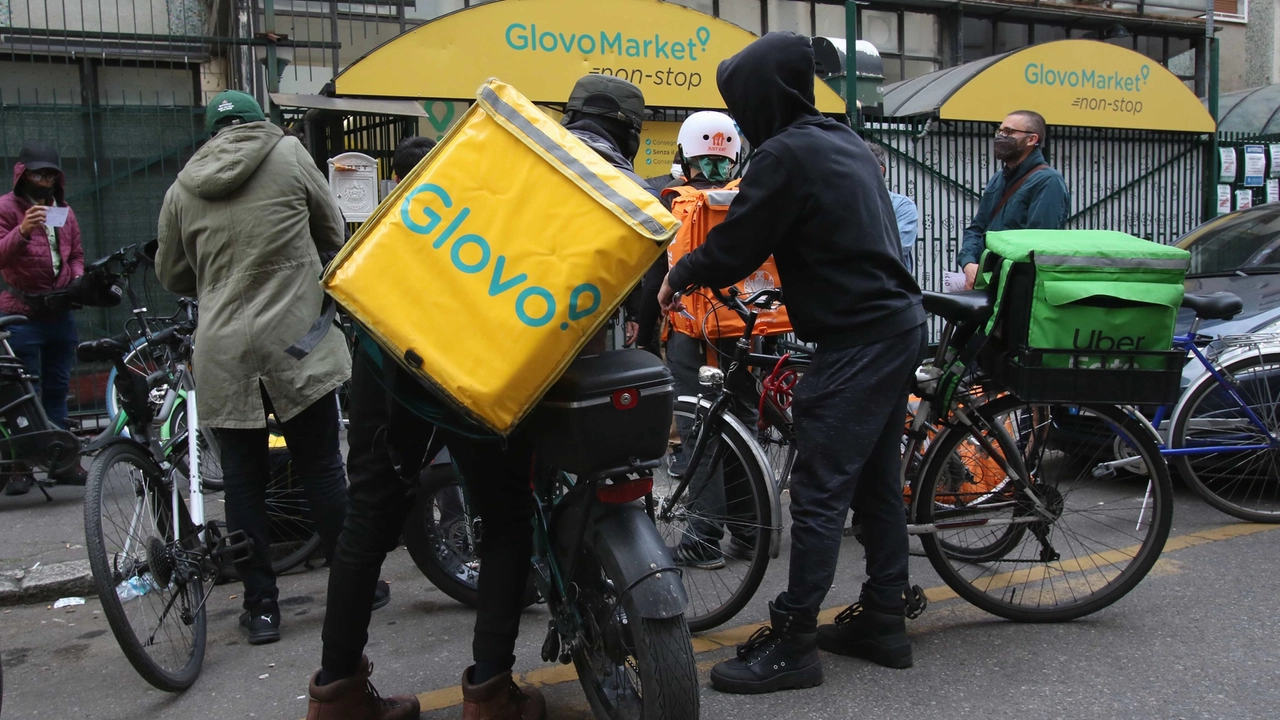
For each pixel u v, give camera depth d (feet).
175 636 10.70
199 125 23.84
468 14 23.13
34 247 18.54
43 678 11.10
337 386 11.75
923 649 11.06
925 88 30.66
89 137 23.12
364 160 21.67
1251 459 15.46
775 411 11.94
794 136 9.67
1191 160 33.73
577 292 6.91
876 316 9.75
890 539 10.60
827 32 38.42
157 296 23.59
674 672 7.60
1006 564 12.07
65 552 14.74
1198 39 45.96
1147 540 11.50
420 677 10.75
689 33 25.03
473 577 12.59
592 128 9.52
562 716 9.66
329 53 26.13
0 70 23.93
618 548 7.89
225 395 11.39
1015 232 11.58
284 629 12.37
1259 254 19.83
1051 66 29.76
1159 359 10.67
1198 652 10.73
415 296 7.12
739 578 11.47
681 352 14.20
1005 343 11.07
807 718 9.50
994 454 11.55
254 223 11.39
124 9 24.98
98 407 22.93
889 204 10.25
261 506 11.98
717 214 13.39
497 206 7.19
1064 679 10.16
